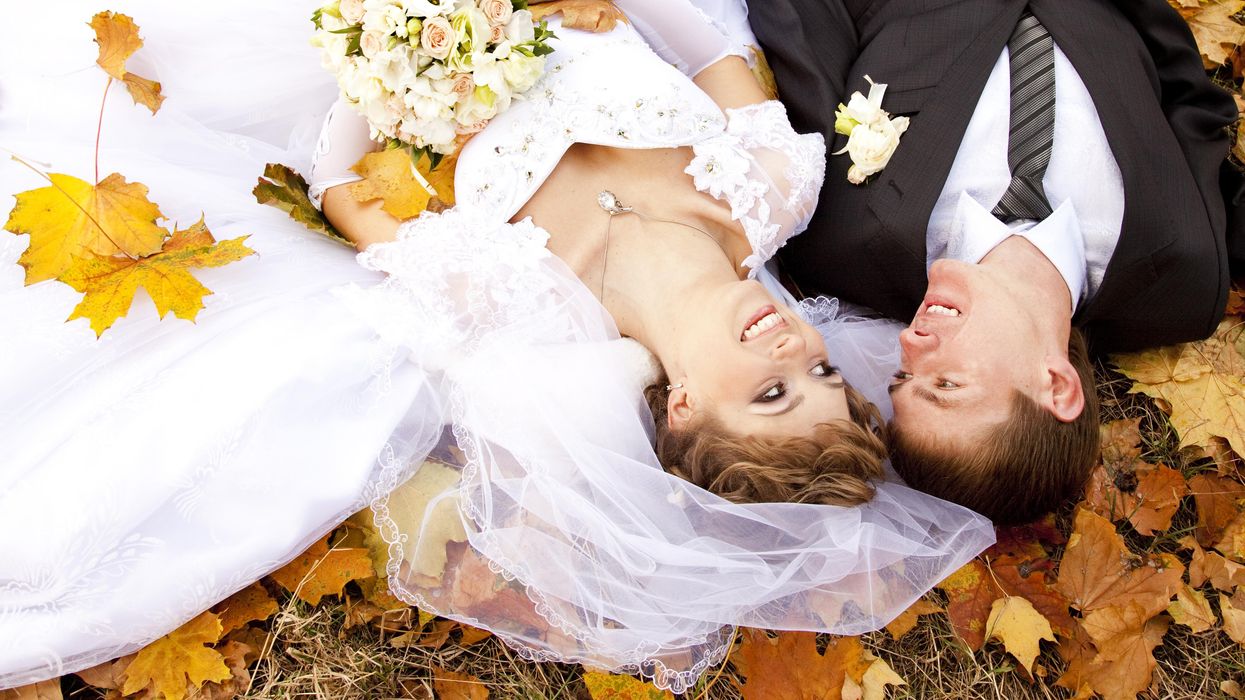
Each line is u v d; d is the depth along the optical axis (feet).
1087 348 8.00
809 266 8.00
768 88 8.38
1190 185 7.23
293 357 6.36
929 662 7.45
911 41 7.64
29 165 6.51
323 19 6.26
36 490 5.98
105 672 6.64
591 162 6.95
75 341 6.26
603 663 6.56
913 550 6.53
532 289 6.48
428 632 7.18
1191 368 8.27
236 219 7.13
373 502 6.62
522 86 6.44
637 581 6.45
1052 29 7.29
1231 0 9.59
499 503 6.49
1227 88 9.51
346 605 7.16
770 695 7.06
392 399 6.57
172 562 6.18
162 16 7.35
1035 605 7.53
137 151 7.22
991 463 6.46
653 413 6.80
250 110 7.93
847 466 6.37
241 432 6.19
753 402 6.32
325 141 7.08
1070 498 7.45
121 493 6.00
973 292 6.56
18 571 5.96
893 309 7.80
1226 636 7.64
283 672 6.97
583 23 7.04
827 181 7.73
